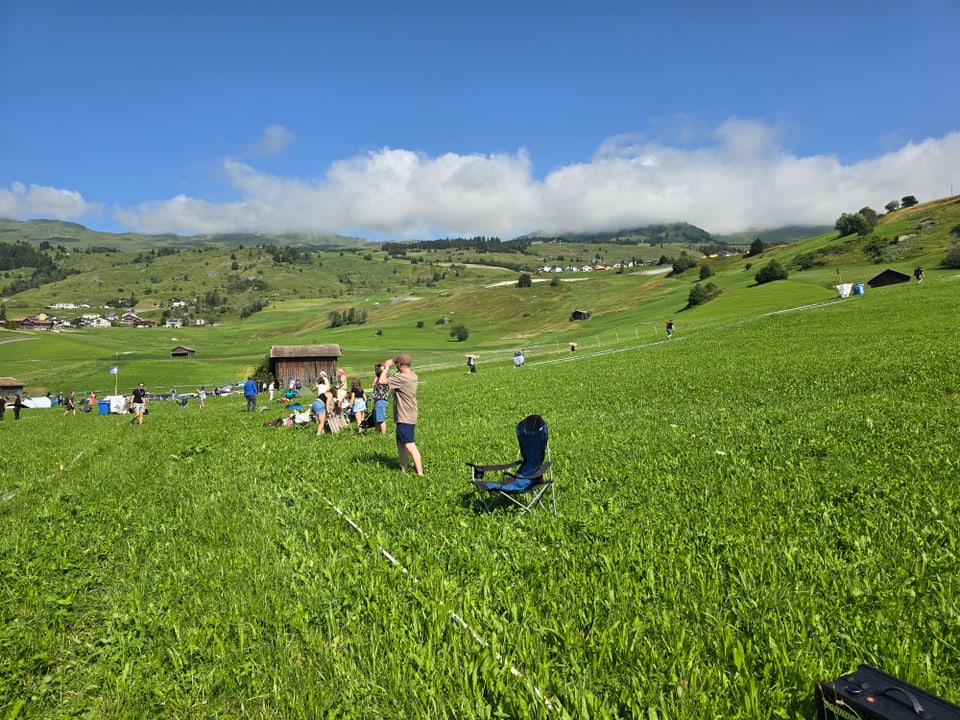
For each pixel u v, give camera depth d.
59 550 7.86
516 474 8.45
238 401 51.47
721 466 9.72
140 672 4.71
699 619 4.78
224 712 4.20
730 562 5.73
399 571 6.09
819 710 3.36
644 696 3.83
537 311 193.62
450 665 4.32
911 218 170.50
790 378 21.94
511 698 3.88
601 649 4.34
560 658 4.42
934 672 3.89
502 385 33.38
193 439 20.03
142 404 30.50
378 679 4.29
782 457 9.88
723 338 43.53
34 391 95.69
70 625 5.78
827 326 40.44
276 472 12.54
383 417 17.72
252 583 6.25
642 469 10.04
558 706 3.72
